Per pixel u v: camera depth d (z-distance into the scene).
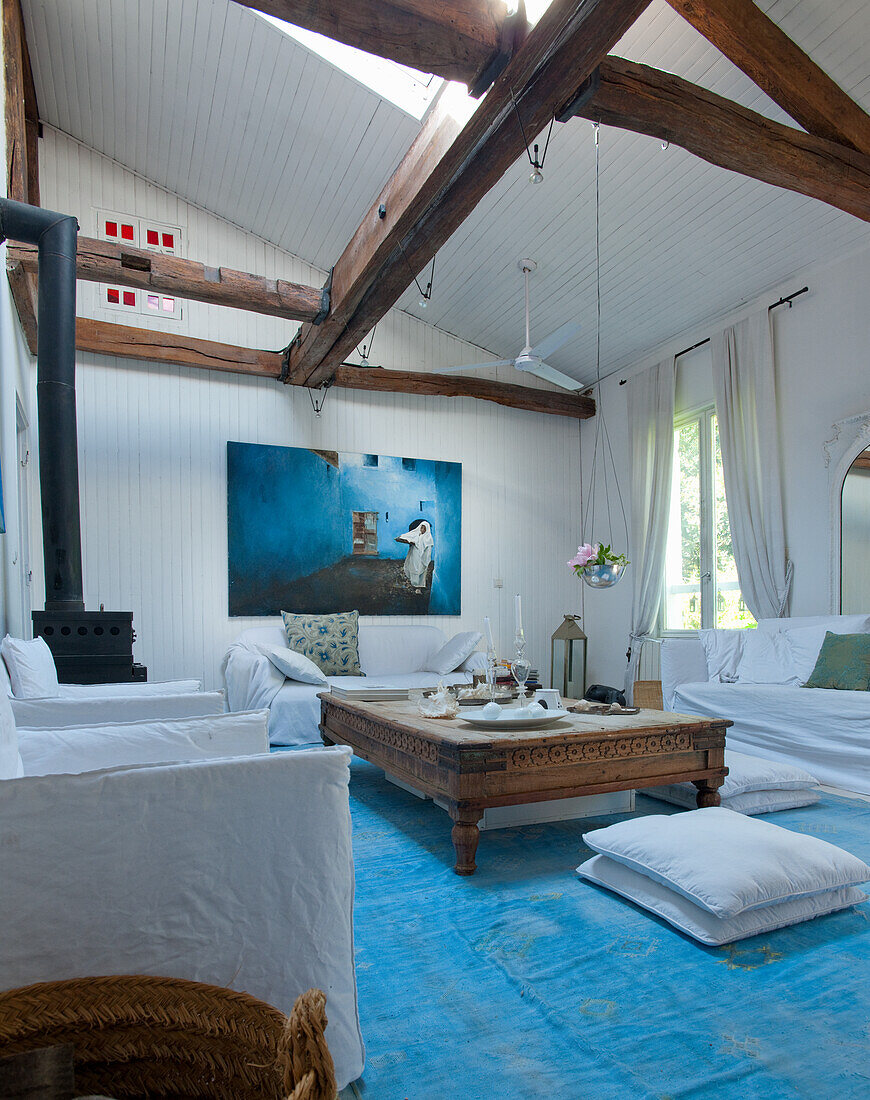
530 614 6.57
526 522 6.61
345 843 1.15
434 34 2.39
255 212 5.52
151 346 5.13
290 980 1.10
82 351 5.04
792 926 1.82
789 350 4.77
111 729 1.60
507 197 4.71
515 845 2.49
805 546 4.59
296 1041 0.77
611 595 6.41
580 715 2.89
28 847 0.95
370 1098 1.17
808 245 4.45
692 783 2.86
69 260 3.17
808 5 3.15
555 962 1.63
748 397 4.96
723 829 1.97
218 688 5.34
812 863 1.85
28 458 4.66
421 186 3.16
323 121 4.55
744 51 3.10
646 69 2.78
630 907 1.95
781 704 3.61
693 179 4.21
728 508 5.04
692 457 5.63
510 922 1.86
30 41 4.39
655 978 1.56
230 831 1.06
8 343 3.65
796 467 4.68
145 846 1.01
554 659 6.55
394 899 2.02
